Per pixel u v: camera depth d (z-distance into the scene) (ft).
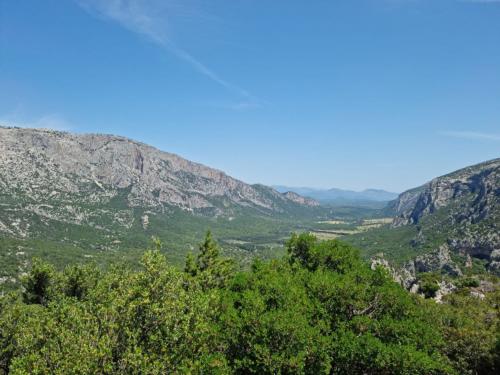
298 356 82.07
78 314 71.46
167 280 76.79
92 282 190.39
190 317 72.18
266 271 120.67
